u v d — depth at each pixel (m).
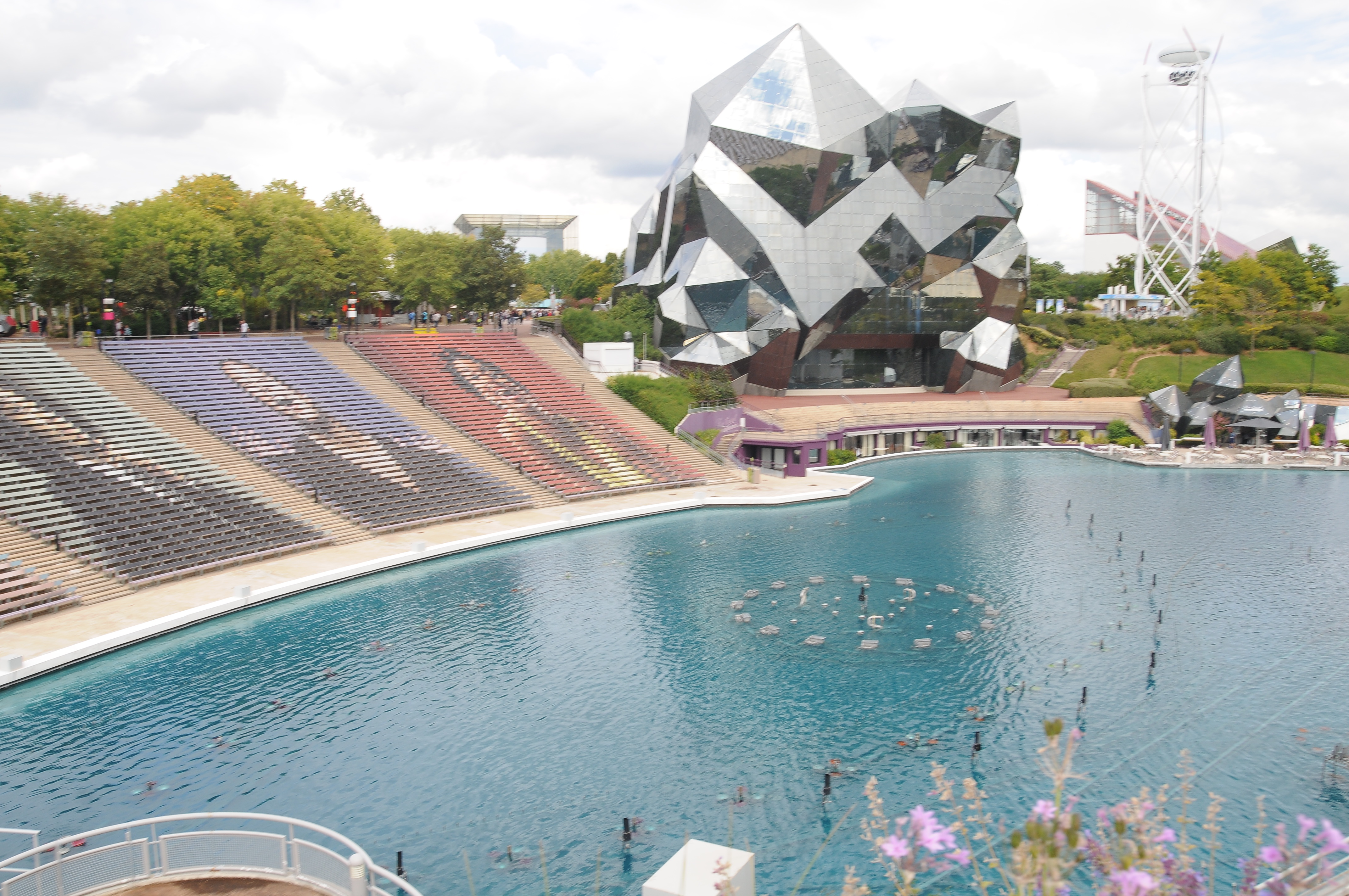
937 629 46.34
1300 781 31.61
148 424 65.00
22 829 27.86
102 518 54.41
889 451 108.69
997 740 34.66
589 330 107.56
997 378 120.88
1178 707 37.38
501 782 32.03
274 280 89.12
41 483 55.03
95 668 41.56
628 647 44.12
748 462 96.44
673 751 34.16
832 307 112.75
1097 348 141.88
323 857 19.91
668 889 20.58
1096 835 11.91
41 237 71.25
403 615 48.66
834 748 34.19
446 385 86.44
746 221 108.12
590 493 77.06
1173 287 179.50
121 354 71.50
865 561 58.94
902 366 127.00
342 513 64.44
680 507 74.94
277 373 77.81
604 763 33.31
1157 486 85.69
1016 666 41.62
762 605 50.12
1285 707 37.34
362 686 39.75
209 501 60.03
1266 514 72.56
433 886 26.53
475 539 62.44
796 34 109.69
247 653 43.38
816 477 89.19
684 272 106.44
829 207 111.12
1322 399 117.69
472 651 43.78
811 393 119.62
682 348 105.00
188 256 88.31
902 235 115.25
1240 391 108.44
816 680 40.19
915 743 34.47
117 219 87.88
